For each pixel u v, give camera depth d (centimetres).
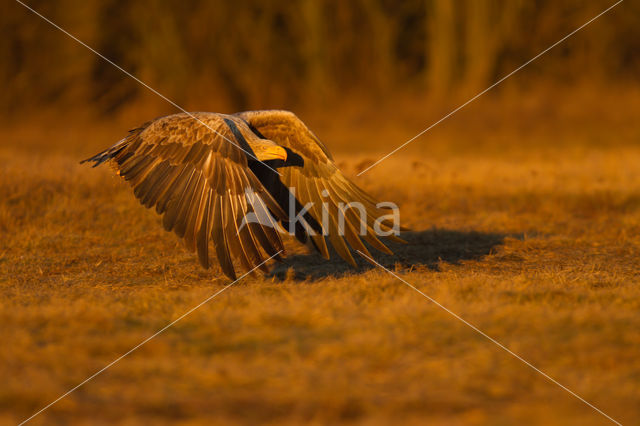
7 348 1484
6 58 8475
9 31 8425
